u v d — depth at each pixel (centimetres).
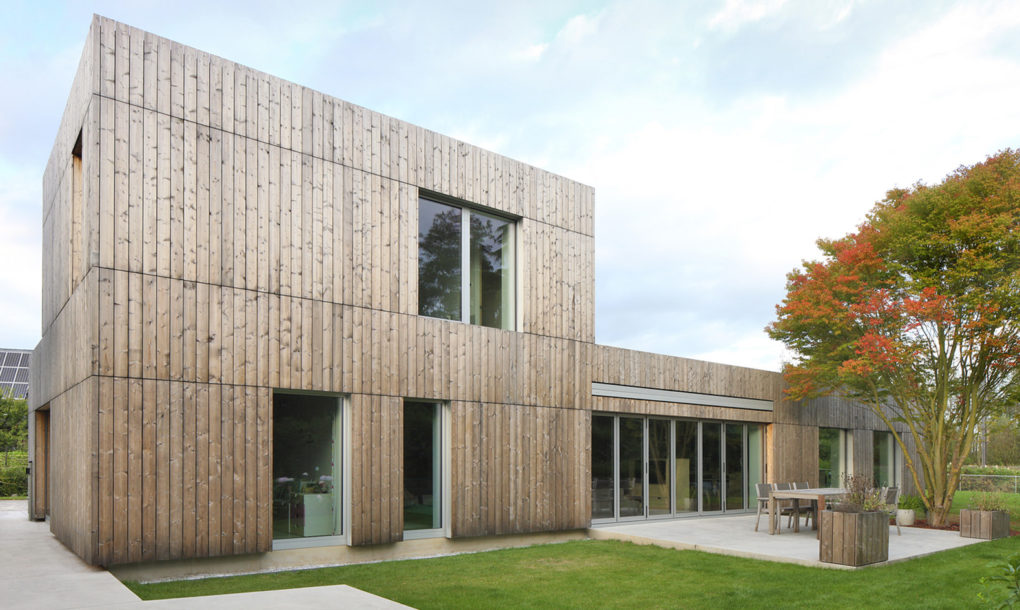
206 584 753
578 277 1279
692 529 1270
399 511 984
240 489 834
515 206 1184
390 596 732
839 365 1503
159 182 802
